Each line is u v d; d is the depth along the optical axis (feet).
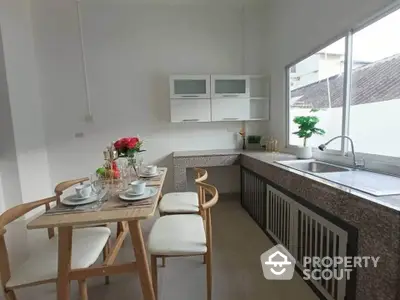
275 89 12.49
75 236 5.73
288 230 7.13
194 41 13.14
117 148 7.16
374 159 6.50
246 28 13.34
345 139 7.60
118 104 13.03
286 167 7.50
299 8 9.84
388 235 3.65
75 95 12.76
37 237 9.09
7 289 4.20
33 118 12.04
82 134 12.97
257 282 6.27
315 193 5.61
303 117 8.86
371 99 6.67
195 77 12.34
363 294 4.23
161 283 6.30
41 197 12.39
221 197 13.82
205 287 6.13
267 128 13.78
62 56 12.50
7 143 10.94
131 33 12.79
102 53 12.71
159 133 13.38
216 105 12.59
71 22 12.40
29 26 11.98
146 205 4.85
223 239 8.67
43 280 4.31
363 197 4.17
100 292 5.98
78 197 5.21
